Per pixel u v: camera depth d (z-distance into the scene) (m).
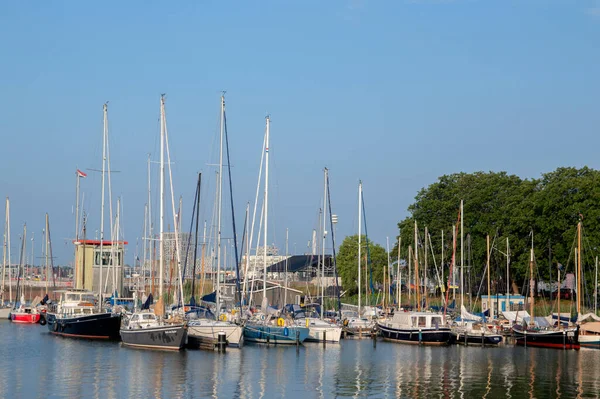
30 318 113.88
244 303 93.12
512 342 90.56
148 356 68.00
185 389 52.81
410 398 51.69
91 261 126.19
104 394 50.53
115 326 81.81
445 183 140.75
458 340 88.38
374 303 130.12
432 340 86.38
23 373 58.53
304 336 80.75
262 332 80.06
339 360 69.94
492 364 68.88
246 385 54.91
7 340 82.31
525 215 118.56
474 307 115.50
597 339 82.69
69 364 63.12
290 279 147.00
